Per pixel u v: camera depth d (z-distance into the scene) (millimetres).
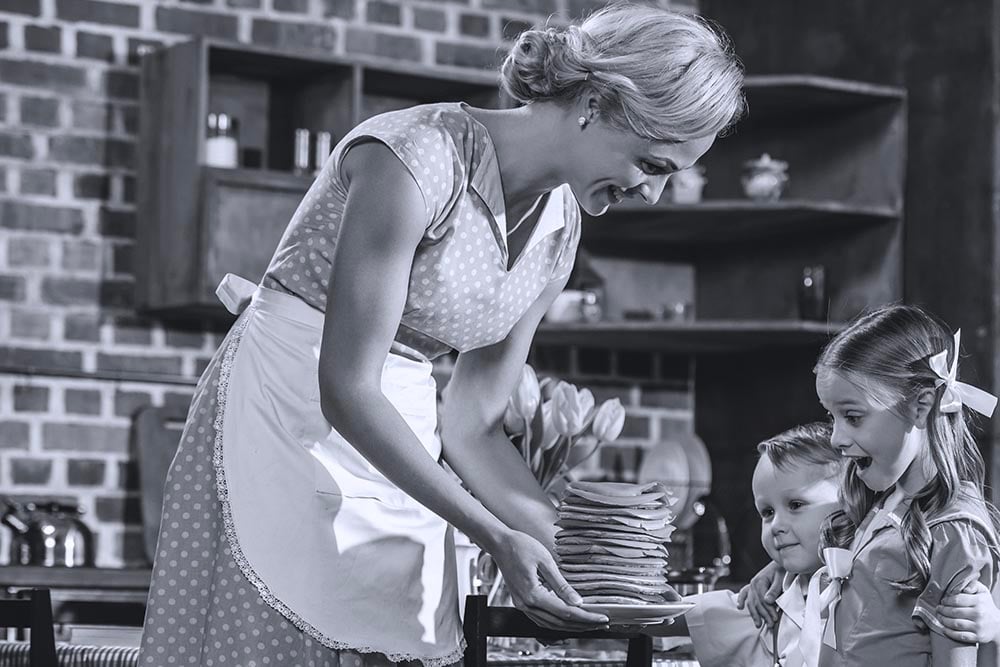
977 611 2424
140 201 5891
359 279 2168
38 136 5832
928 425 2555
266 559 2229
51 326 5809
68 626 3617
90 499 5820
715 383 6973
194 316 6000
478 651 2379
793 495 2842
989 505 2637
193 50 5734
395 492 2314
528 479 2604
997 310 6008
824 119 6613
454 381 2654
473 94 6320
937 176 6281
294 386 2268
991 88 6129
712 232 6688
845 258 6488
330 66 6000
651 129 2225
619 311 6883
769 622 2836
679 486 6277
